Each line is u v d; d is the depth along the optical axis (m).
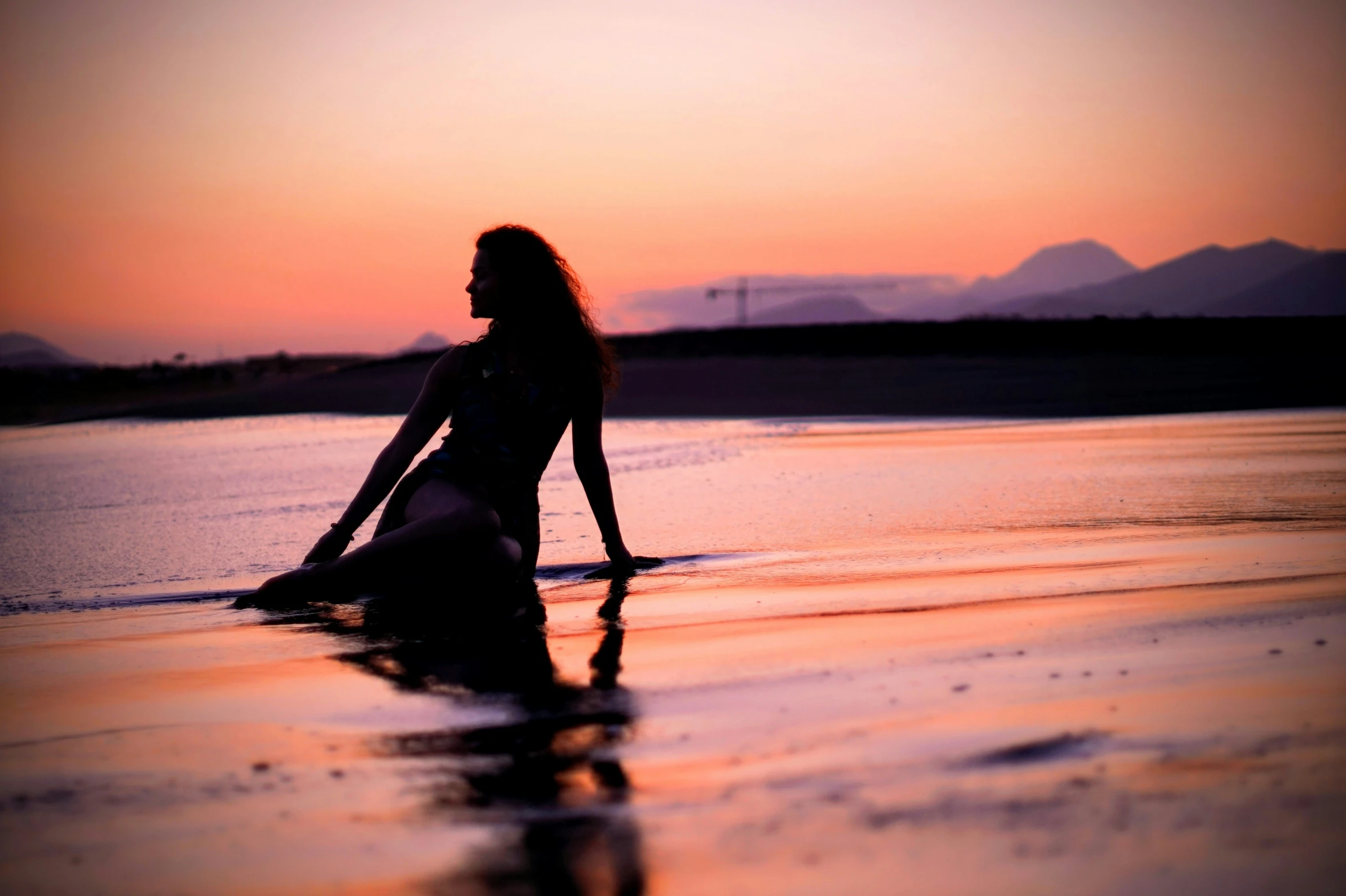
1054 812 1.19
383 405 18.11
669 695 1.78
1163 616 2.18
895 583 2.78
